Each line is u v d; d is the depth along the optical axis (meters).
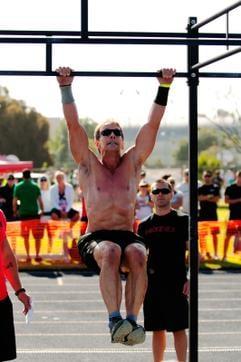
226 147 96.50
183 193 24.88
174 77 8.81
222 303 18.16
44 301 18.36
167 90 8.39
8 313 8.39
